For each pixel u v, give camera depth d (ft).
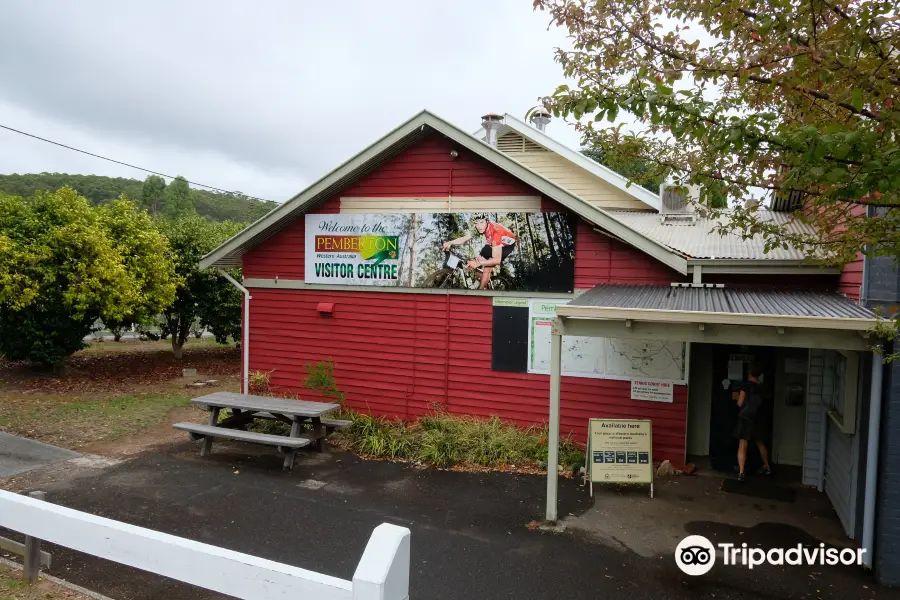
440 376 33.35
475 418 32.48
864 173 10.12
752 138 11.25
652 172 17.43
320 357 36.29
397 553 6.90
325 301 36.09
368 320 35.01
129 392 44.75
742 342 19.62
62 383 46.91
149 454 29.17
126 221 50.34
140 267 50.55
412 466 28.14
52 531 10.09
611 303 22.17
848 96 11.32
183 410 38.96
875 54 11.75
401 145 33.22
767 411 30.01
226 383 50.49
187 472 26.63
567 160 45.96
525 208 31.55
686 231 35.27
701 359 30.94
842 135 10.15
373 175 34.55
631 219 40.32
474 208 32.53
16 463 26.99
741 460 27.04
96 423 34.32
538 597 16.56
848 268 24.62
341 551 19.10
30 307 46.70
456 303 32.91
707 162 16.30
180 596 15.74
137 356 64.64
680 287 27.96
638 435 25.17
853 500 20.48
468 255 32.48
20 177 197.67
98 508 22.22
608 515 22.56
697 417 31.12
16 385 44.91
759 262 26.73
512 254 31.60
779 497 24.81
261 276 37.68
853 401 20.57
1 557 16.08
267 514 22.08
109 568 17.17
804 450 26.50
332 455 29.71
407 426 33.24
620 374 29.66
